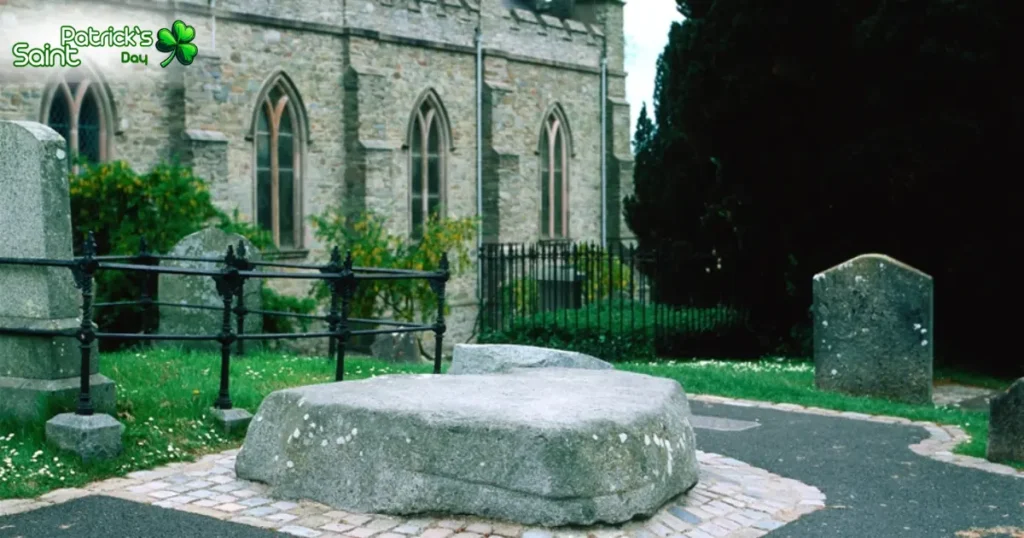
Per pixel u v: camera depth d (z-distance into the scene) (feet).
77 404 26.04
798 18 60.29
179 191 63.77
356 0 97.60
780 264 68.74
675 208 91.66
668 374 48.06
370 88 97.76
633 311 65.82
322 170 95.61
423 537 19.89
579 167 129.59
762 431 34.76
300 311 62.13
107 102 76.69
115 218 61.16
